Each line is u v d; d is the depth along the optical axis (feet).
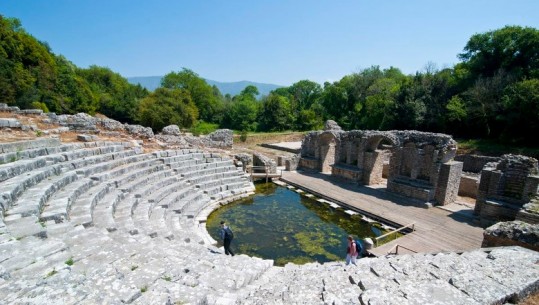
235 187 73.77
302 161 96.68
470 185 67.72
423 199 61.36
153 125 159.33
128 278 18.45
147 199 49.90
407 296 14.93
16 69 123.34
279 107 215.10
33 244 20.02
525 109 94.27
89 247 22.12
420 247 43.14
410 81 144.77
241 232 51.88
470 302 14.42
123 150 63.52
